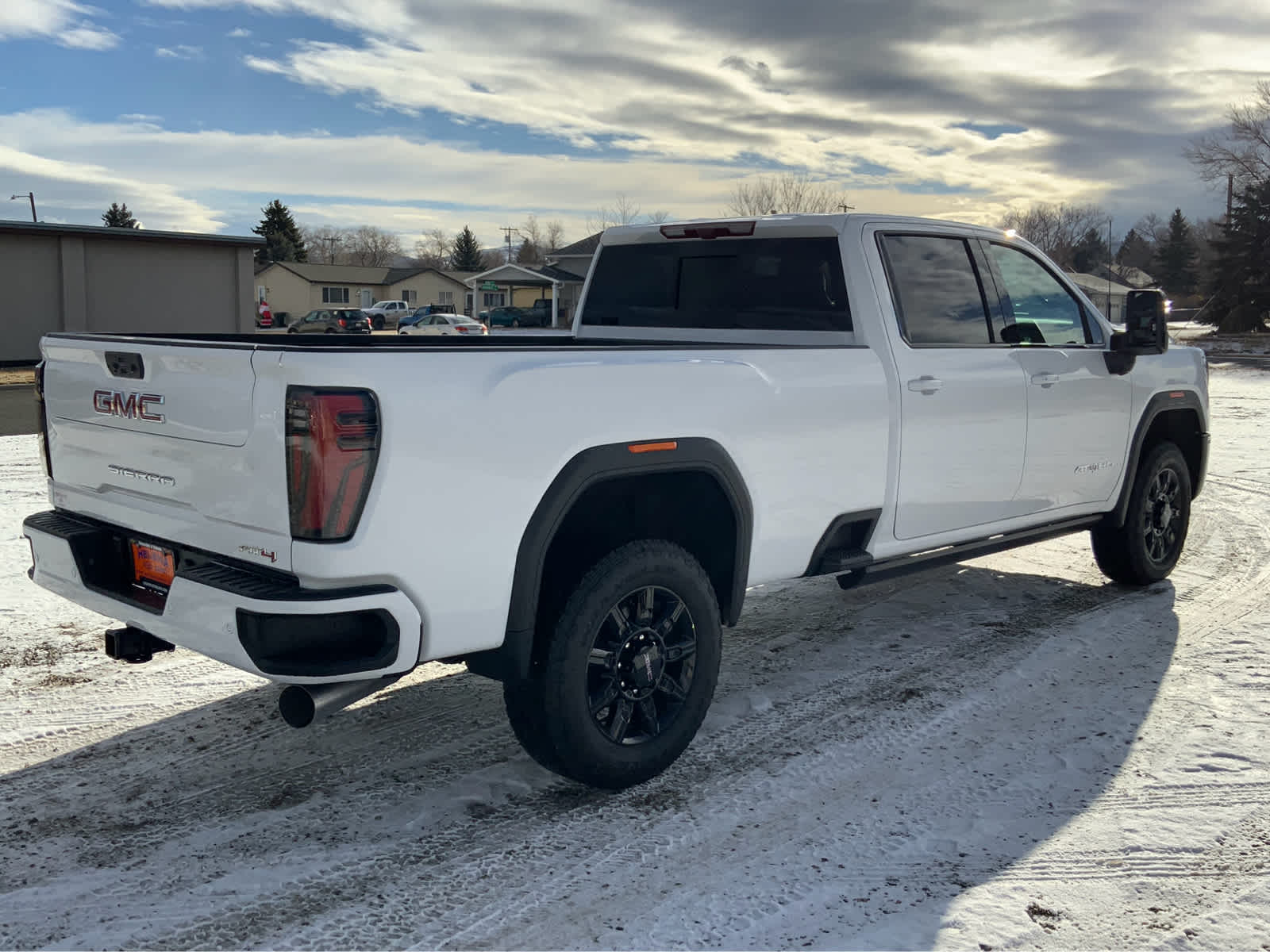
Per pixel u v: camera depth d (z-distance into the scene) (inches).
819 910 120.1
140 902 120.0
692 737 155.6
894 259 189.2
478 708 181.5
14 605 230.1
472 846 134.3
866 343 182.5
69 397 151.4
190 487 130.7
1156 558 258.1
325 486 116.7
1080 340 228.2
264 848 132.6
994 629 226.2
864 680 195.8
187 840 134.3
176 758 158.6
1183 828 139.6
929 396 186.9
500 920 117.7
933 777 155.2
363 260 6186.0
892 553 187.5
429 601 125.0
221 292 1228.5
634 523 162.1
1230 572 275.4
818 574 177.2
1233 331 2346.2
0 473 397.4
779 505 164.1
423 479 122.6
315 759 159.3
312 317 1994.3
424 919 117.6
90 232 1114.1
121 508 143.6
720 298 205.0
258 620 119.0
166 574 139.3
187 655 203.5
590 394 138.0
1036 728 173.0
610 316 224.2
